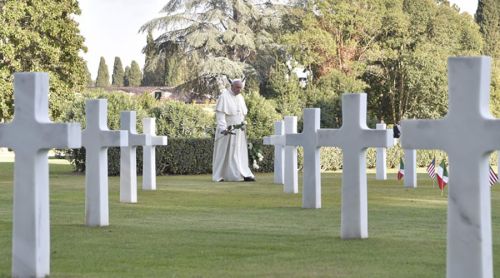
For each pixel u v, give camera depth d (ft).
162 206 60.34
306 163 57.57
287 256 36.35
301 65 211.82
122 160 63.52
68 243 40.32
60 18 137.39
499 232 45.21
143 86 379.35
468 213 26.84
